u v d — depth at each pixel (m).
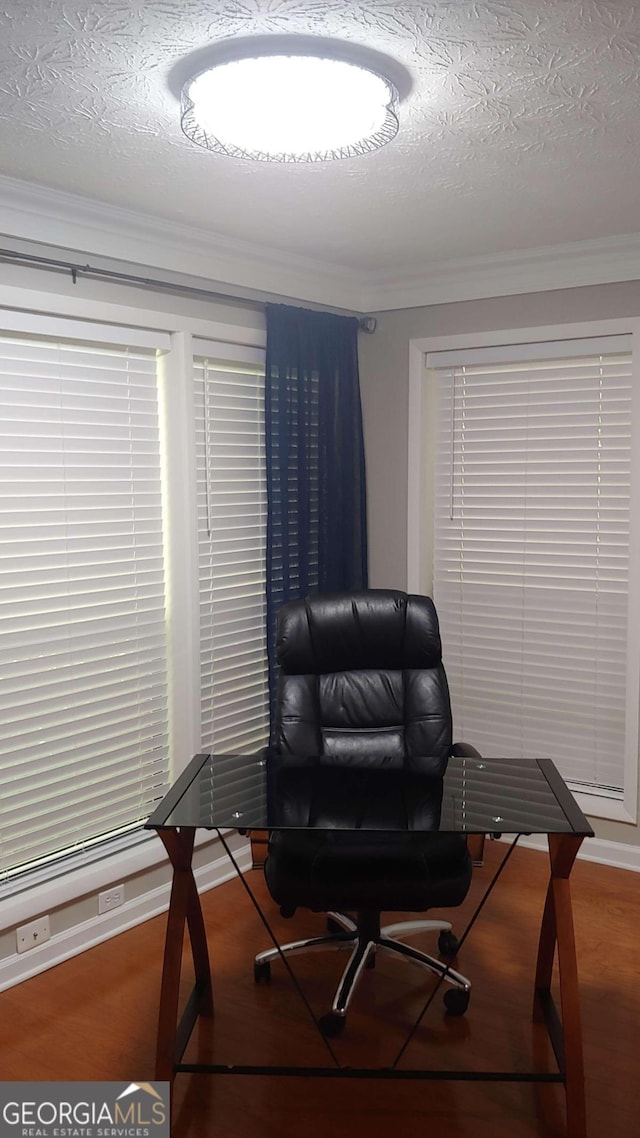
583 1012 2.56
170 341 3.12
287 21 1.60
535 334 3.54
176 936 2.20
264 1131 2.13
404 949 2.63
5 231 2.55
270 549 3.44
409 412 3.87
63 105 1.96
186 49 1.70
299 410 3.52
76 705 2.93
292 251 3.37
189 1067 2.25
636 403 3.37
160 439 3.19
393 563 4.00
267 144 2.07
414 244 3.28
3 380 2.64
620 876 3.44
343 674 2.92
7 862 2.74
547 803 2.30
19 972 2.72
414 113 2.01
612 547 3.53
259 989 2.70
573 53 1.72
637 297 3.32
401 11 1.56
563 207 2.79
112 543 3.03
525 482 3.71
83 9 1.53
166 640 3.27
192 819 2.18
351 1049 2.41
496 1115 2.19
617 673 3.56
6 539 2.68
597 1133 2.10
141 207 2.76
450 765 2.64
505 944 2.94
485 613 3.87
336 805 2.29
